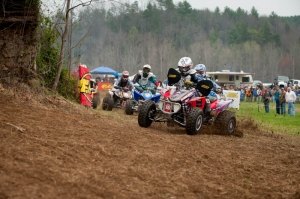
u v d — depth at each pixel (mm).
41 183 5965
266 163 9562
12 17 12578
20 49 12852
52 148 7680
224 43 123188
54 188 5910
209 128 13625
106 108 20781
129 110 18406
